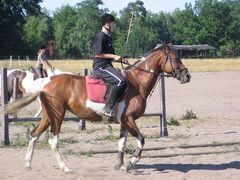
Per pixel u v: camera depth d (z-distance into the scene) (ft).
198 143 44.65
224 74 153.48
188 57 347.15
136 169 34.55
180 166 35.76
